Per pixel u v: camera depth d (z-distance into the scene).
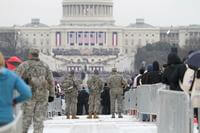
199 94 35.84
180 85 39.25
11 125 23.31
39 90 38.84
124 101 86.00
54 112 75.06
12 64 44.25
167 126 38.00
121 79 67.12
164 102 39.06
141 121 61.16
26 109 38.75
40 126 39.19
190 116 33.00
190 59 37.91
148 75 57.75
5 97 25.34
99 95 68.69
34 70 38.88
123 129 51.91
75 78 67.62
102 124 58.25
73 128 53.91
